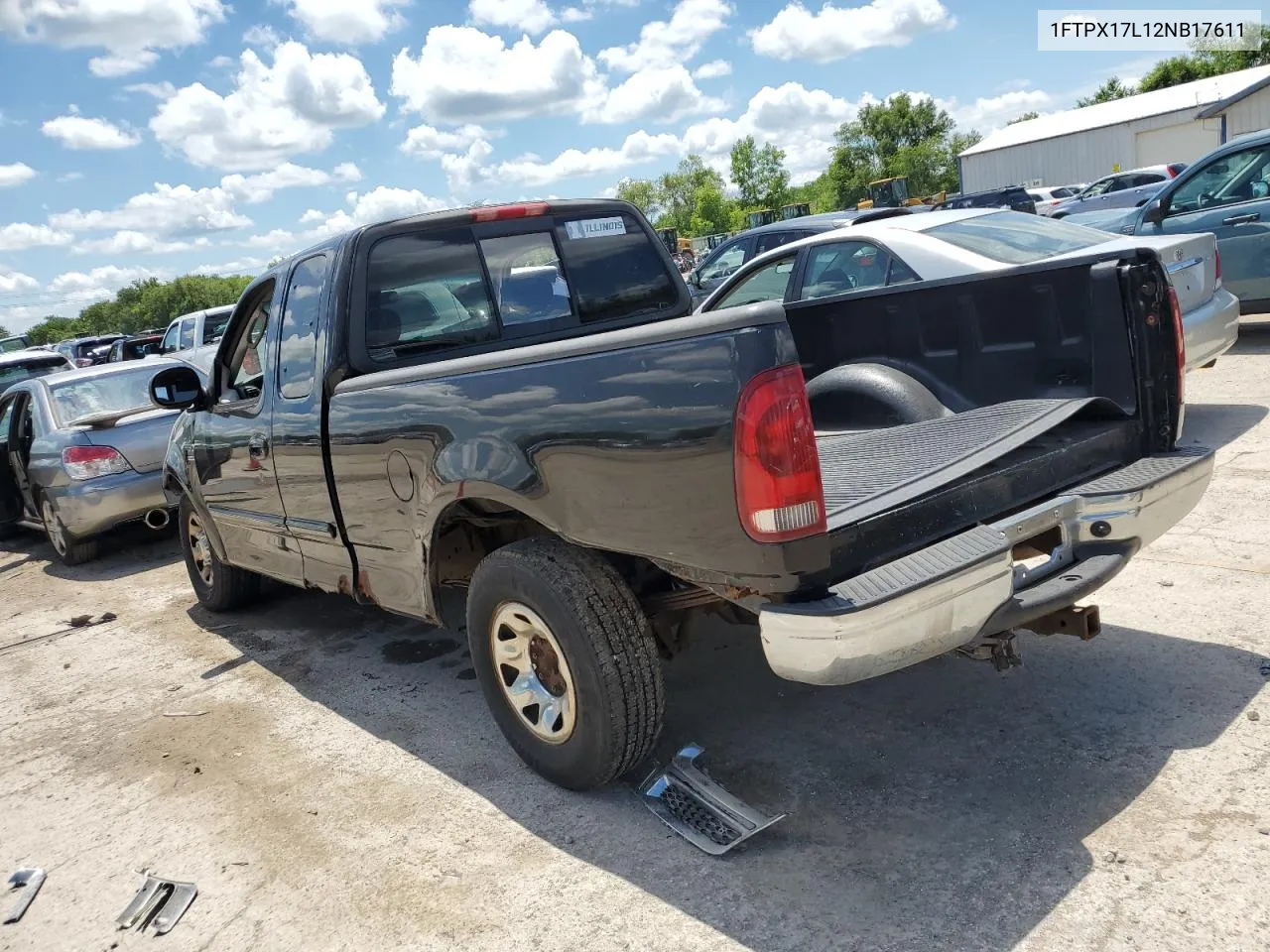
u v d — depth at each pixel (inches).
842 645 94.4
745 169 4057.6
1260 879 97.3
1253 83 1100.5
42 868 131.3
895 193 1590.8
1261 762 116.3
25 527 350.6
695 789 124.2
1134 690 136.9
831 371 167.0
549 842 120.5
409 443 135.0
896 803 118.1
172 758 159.5
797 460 96.5
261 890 118.9
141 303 6545.3
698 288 424.5
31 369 560.4
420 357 157.9
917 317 158.6
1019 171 1715.1
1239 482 215.8
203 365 545.3
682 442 101.2
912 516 107.6
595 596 117.6
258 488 179.8
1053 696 138.3
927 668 152.0
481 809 130.2
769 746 135.1
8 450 338.3
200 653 209.9
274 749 157.8
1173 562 179.5
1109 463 131.0
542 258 172.6
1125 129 1550.2
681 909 104.6
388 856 122.3
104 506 291.0
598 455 109.7
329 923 110.6
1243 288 335.6
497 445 121.2
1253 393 292.4
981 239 244.4
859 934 97.0
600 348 108.1
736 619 129.1
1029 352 145.1
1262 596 160.2
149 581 282.4
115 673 205.0
